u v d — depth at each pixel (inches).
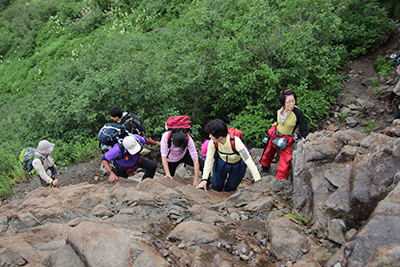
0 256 74.9
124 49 455.5
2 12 1250.6
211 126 119.7
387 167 87.0
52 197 136.6
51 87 414.9
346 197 90.8
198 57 314.3
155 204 111.3
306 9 290.7
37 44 904.3
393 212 67.6
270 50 271.7
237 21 319.9
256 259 75.0
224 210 113.0
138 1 784.3
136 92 268.7
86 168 252.4
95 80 285.0
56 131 286.5
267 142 187.8
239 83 261.7
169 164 161.8
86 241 74.5
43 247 82.7
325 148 118.2
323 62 275.7
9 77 835.4
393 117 247.0
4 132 414.0
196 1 529.0
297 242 79.6
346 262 62.2
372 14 346.9
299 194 115.1
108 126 152.0
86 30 808.9
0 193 246.4
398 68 230.8
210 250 76.0
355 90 298.0
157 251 73.9
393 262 57.4
